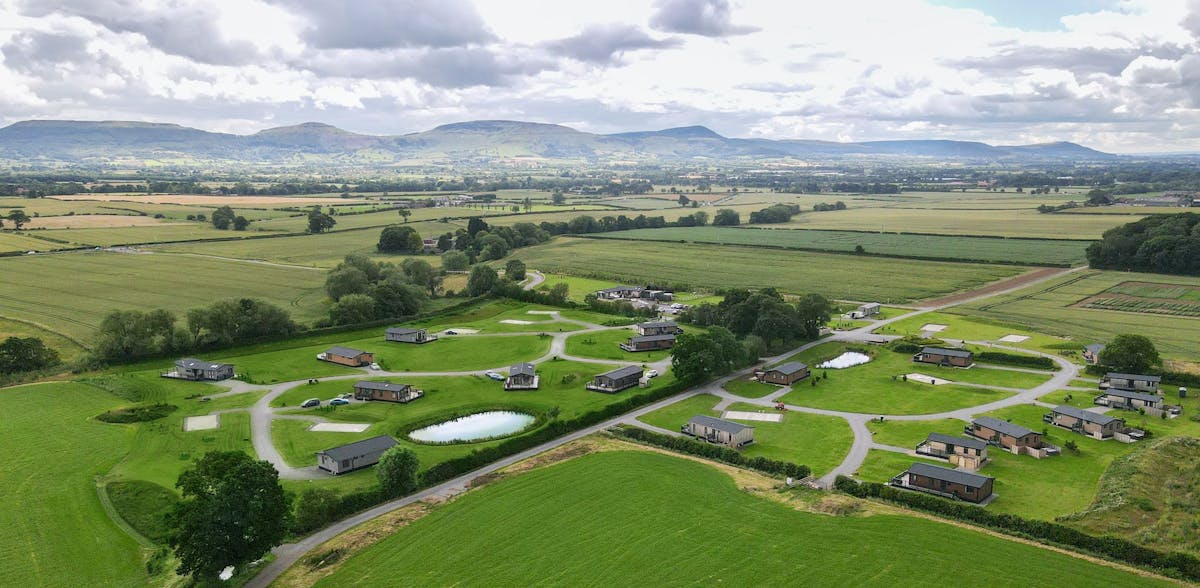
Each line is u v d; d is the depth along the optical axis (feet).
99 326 563.07
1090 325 613.52
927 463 347.15
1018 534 278.87
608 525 287.48
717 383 495.82
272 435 386.93
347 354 524.11
